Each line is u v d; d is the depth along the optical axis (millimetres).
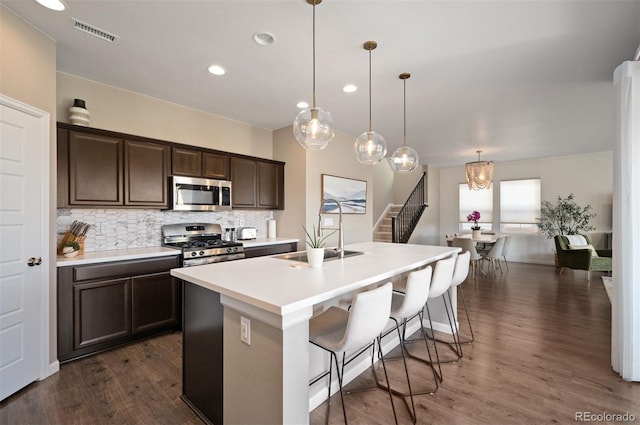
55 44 2375
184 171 3562
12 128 2047
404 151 3281
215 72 2916
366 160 2947
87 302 2605
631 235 2219
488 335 3119
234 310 1603
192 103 3764
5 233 2012
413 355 2701
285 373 1350
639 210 2195
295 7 1988
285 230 4797
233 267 2137
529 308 3979
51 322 2346
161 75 2994
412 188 9188
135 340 2932
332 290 1530
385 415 1916
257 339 1469
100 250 3154
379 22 2139
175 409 1952
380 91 3326
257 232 4762
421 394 2121
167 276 3111
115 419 1856
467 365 2520
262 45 2447
